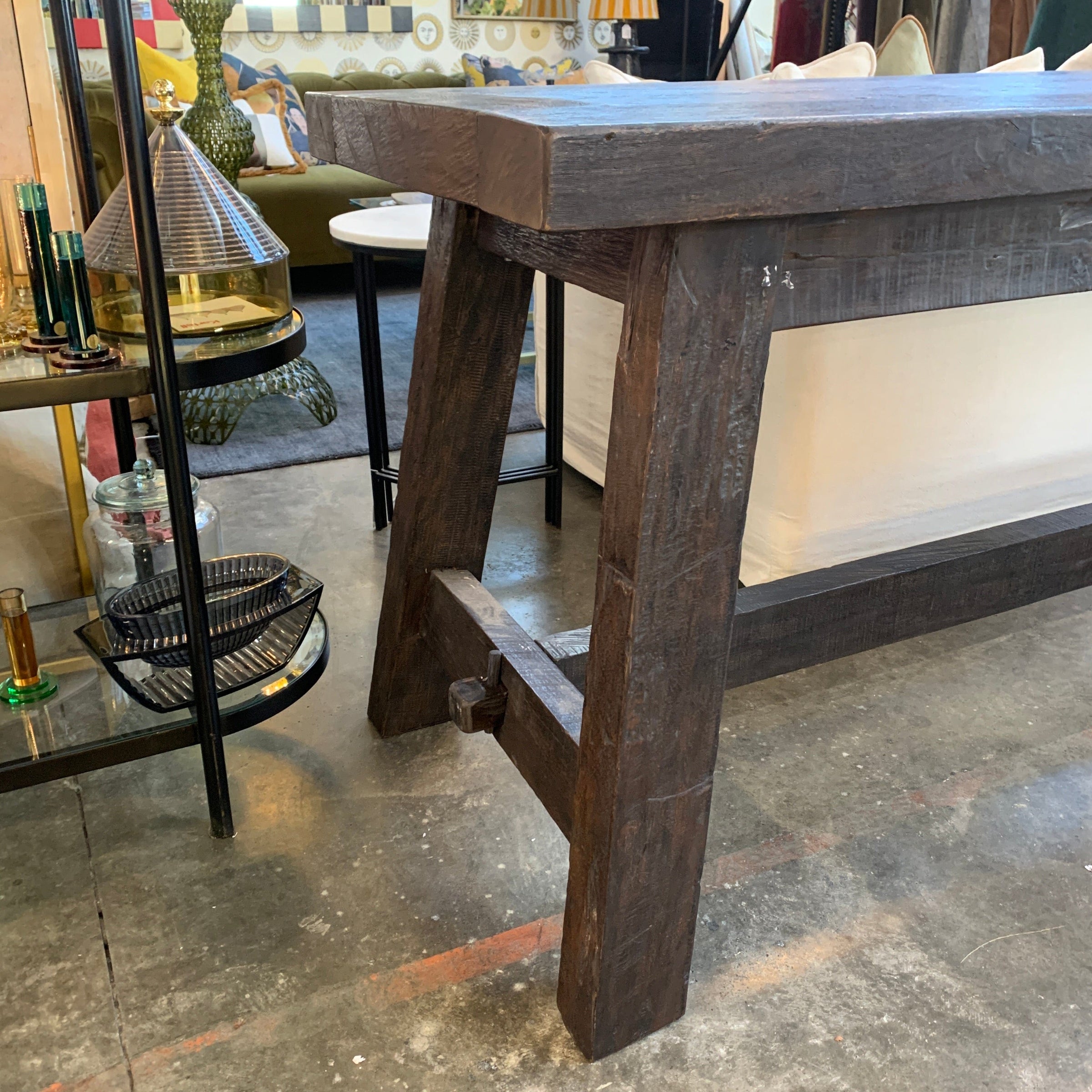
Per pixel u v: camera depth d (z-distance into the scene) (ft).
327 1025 3.52
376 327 6.86
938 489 5.90
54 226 5.05
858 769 4.90
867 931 3.95
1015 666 5.74
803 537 5.60
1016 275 3.14
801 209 2.43
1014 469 6.13
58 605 5.35
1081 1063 3.40
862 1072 3.37
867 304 2.89
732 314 2.65
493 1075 3.36
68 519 5.39
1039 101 3.10
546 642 4.23
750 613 4.31
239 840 4.39
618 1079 3.35
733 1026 3.55
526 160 2.21
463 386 4.35
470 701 3.91
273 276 4.77
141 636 4.28
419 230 6.68
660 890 3.30
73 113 5.00
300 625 4.76
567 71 21.12
